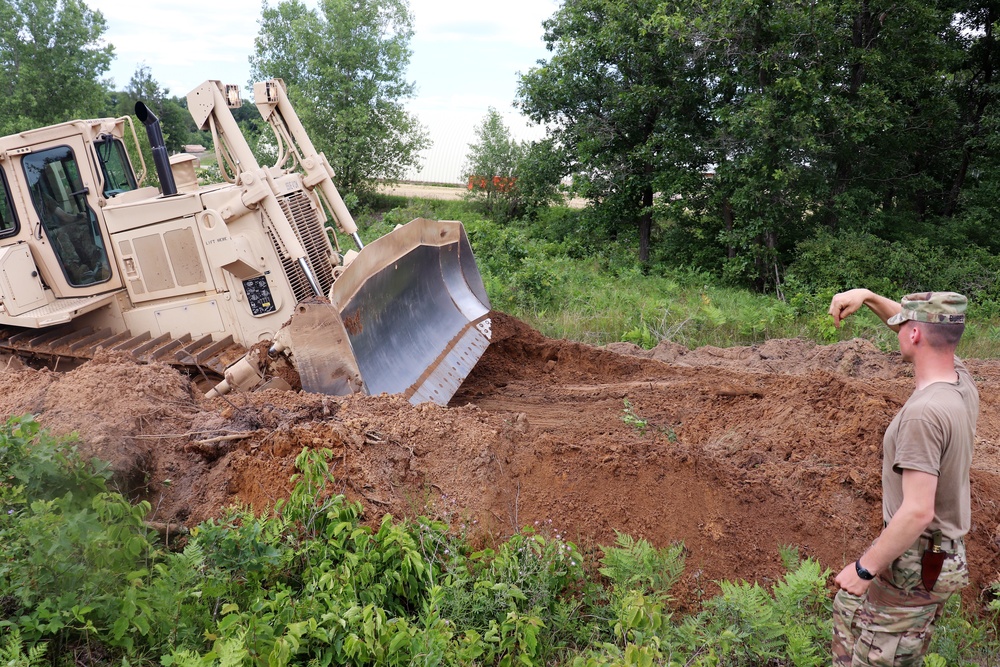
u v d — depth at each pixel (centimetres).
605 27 1614
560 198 2438
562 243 1922
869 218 1520
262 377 546
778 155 1377
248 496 395
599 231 1914
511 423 488
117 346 612
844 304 313
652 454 438
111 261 633
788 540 414
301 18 2553
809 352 809
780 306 1091
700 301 1202
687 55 1513
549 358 767
